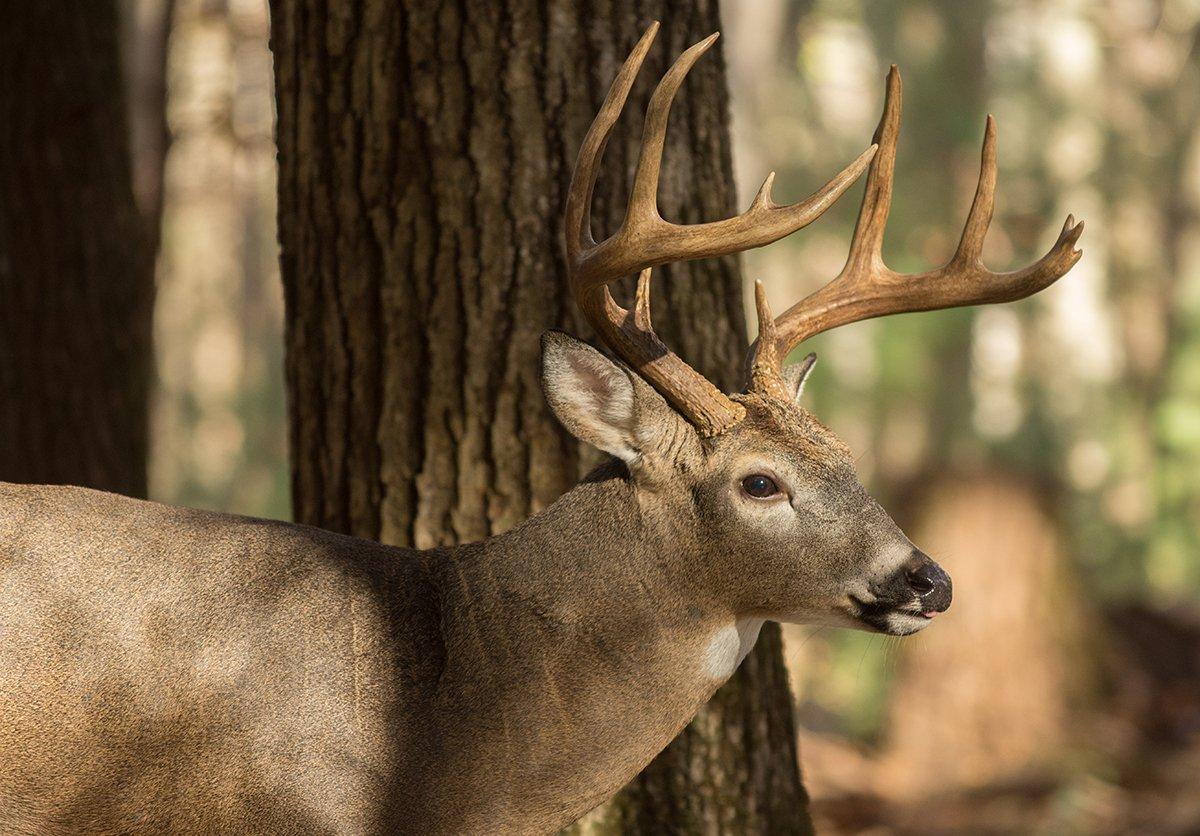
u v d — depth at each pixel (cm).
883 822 1628
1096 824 1562
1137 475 3569
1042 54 3834
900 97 852
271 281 3969
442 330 952
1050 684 1850
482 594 788
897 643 856
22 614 745
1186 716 1852
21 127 1399
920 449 3188
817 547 767
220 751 746
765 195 730
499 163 942
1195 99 4156
